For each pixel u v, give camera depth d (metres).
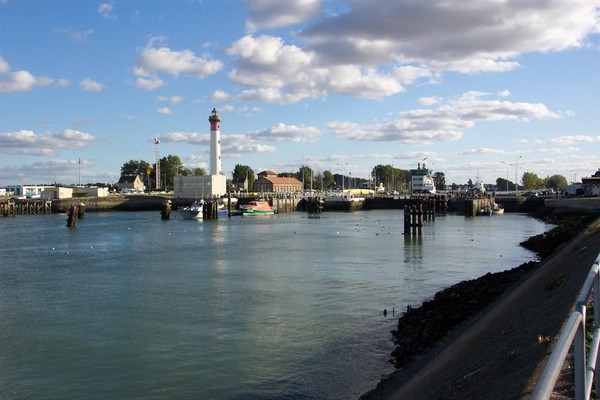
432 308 32.84
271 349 27.44
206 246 74.50
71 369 25.03
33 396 22.17
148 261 59.50
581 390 6.77
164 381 23.48
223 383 23.19
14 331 31.06
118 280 47.31
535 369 12.55
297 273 49.88
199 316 34.03
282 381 23.27
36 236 91.44
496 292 33.31
